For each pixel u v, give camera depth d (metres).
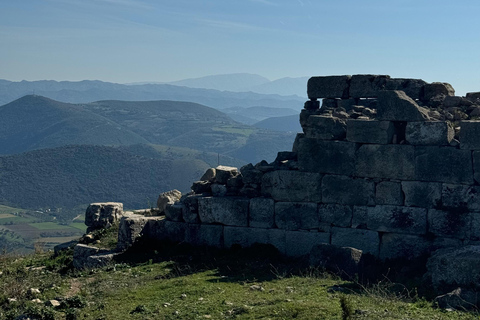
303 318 10.05
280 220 16.78
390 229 15.46
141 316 11.28
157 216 19.41
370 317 9.84
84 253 18.27
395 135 15.56
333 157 16.14
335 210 16.16
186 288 13.23
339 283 13.03
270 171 17.22
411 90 17.25
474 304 11.02
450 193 14.81
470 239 14.56
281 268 15.28
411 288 12.70
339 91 17.62
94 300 13.06
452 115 16.19
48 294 14.11
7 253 22.41
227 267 15.52
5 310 13.12
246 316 10.58
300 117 17.83
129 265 16.77
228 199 17.39
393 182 15.48
